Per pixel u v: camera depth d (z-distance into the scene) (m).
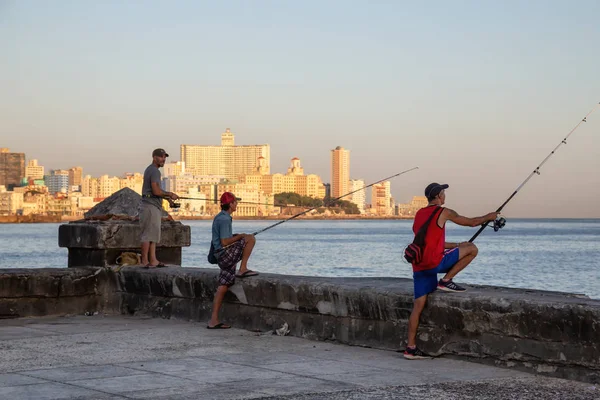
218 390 7.25
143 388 7.34
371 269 71.50
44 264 83.69
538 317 7.93
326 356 9.07
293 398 6.91
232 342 10.05
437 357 8.88
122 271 13.03
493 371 8.14
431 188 8.91
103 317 12.70
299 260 85.94
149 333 10.80
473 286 9.48
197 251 105.50
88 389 7.29
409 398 6.91
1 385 7.46
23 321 12.12
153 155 13.08
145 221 12.98
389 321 9.41
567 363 7.73
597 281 52.44
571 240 152.00
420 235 8.80
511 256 88.00
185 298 12.16
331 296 9.97
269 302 10.78
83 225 13.38
